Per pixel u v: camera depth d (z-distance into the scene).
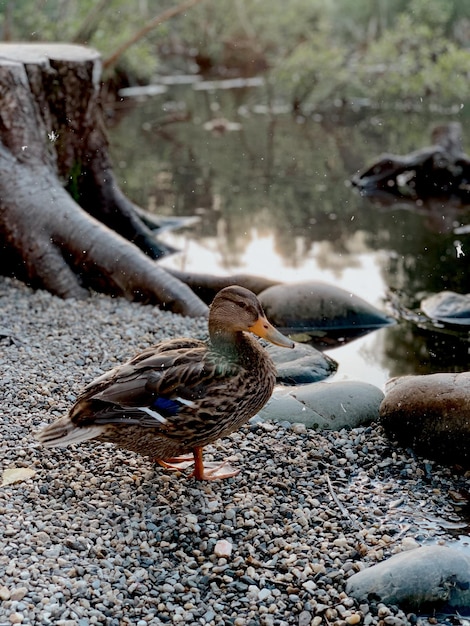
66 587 1.65
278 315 2.61
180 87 6.97
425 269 3.01
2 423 2.00
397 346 2.51
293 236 3.37
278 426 2.07
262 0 7.55
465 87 5.80
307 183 4.17
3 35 5.41
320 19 7.55
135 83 6.68
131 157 4.60
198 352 1.84
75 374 2.18
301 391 2.14
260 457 1.97
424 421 2.01
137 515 1.81
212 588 1.70
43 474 1.88
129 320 2.49
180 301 2.59
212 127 5.43
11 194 2.71
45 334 2.38
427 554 1.71
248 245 3.25
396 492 1.93
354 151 4.82
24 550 1.71
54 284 2.65
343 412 2.10
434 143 4.25
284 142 5.04
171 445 1.84
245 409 1.85
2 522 1.76
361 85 6.31
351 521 1.85
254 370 1.84
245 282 2.76
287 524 1.83
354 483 1.94
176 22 7.86
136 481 1.88
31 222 2.69
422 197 4.02
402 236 3.39
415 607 1.68
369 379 2.34
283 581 1.72
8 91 2.74
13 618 1.59
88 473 1.89
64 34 5.45
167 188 4.01
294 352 2.37
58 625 1.60
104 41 5.51
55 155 2.90
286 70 6.09
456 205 3.88
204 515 1.83
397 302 2.76
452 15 7.08
